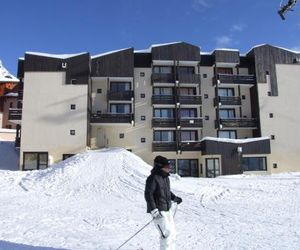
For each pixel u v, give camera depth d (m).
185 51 36.09
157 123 35.03
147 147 35.31
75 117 32.44
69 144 32.00
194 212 12.05
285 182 21.89
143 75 36.62
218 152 32.91
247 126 36.19
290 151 35.84
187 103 35.72
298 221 10.25
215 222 10.05
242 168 33.19
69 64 33.28
